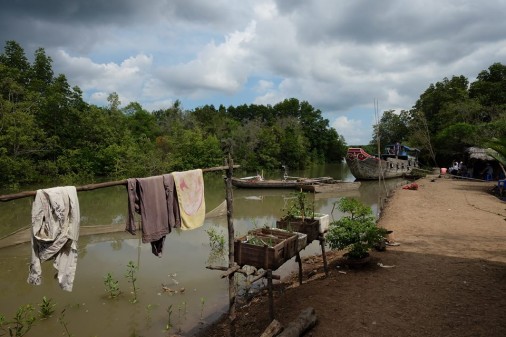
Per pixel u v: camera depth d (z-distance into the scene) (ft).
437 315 17.57
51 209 11.99
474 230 35.37
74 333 20.12
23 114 79.10
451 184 78.48
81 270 29.76
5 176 74.59
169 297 24.80
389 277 22.84
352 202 28.22
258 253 18.53
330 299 20.13
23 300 24.31
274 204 65.92
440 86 169.58
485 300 18.89
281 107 262.67
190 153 118.01
